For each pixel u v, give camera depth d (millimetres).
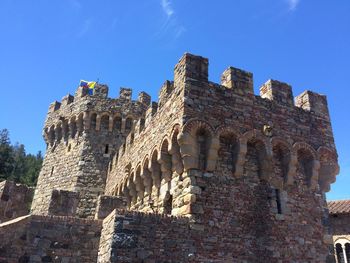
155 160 17422
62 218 16891
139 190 19531
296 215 15758
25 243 15953
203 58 16391
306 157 17250
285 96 17906
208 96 15617
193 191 14023
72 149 33469
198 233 13500
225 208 14383
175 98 16016
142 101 35156
